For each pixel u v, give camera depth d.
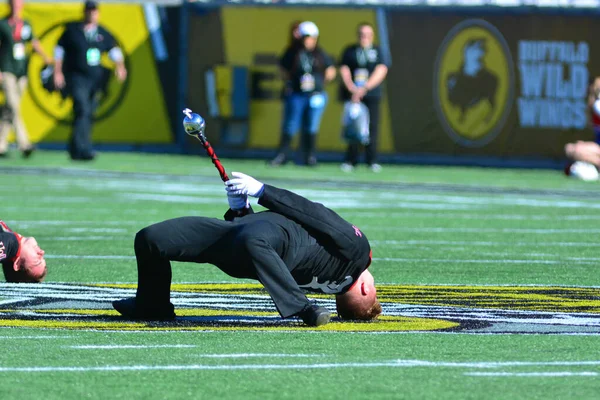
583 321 16.48
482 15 59.19
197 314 16.66
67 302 17.64
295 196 15.55
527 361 13.39
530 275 22.30
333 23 59.81
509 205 39.12
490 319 16.58
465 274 22.30
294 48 55.12
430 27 59.31
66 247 25.36
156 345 14.09
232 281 20.67
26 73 53.78
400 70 59.59
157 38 61.25
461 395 11.59
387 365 13.02
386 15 59.47
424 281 21.19
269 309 17.30
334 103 60.41
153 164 54.34
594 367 13.09
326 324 15.77
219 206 35.47
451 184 47.97
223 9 60.56
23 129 54.41
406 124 59.75
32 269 19.14
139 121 61.69
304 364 13.02
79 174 47.28
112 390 11.62
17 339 14.37
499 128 59.41
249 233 15.12
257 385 11.91
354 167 55.94
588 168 54.12
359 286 16.14
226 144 61.03
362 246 15.77
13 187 40.69
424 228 31.22
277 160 55.47
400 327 15.68
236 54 60.56
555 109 59.19
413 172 54.75
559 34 58.97
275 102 60.53
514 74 59.12
